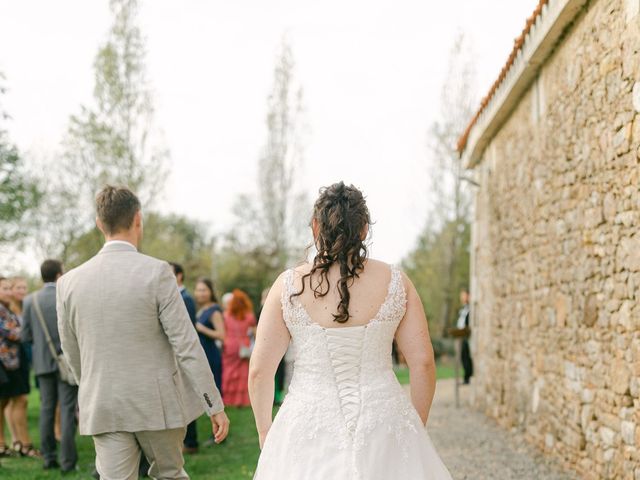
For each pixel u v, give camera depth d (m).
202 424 9.11
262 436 2.82
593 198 5.51
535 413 7.40
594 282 5.49
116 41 21.36
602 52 5.25
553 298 6.71
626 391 4.79
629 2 4.66
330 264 2.72
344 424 2.60
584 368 5.75
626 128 4.75
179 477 3.56
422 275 29.75
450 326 28.36
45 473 6.21
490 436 8.09
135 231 3.64
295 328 2.72
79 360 3.59
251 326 10.80
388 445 2.59
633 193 4.64
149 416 3.37
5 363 7.07
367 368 2.68
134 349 3.40
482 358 10.33
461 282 29.64
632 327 4.68
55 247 21.23
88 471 6.20
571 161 6.11
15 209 11.70
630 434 4.70
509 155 8.64
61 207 21.06
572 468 6.06
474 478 6.00
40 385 6.49
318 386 2.67
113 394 3.36
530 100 7.56
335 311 2.70
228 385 10.61
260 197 33.31
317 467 2.56
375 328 2.69
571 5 5.63
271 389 2.82
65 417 6.21
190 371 3.38
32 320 6.36
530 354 7.63
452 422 9.25
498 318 9.27
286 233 33.09
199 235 53.22
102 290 3.42
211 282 7.86
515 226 8.34
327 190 2.82
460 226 28.27
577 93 5.89
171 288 3.47
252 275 33.41
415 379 2.80
